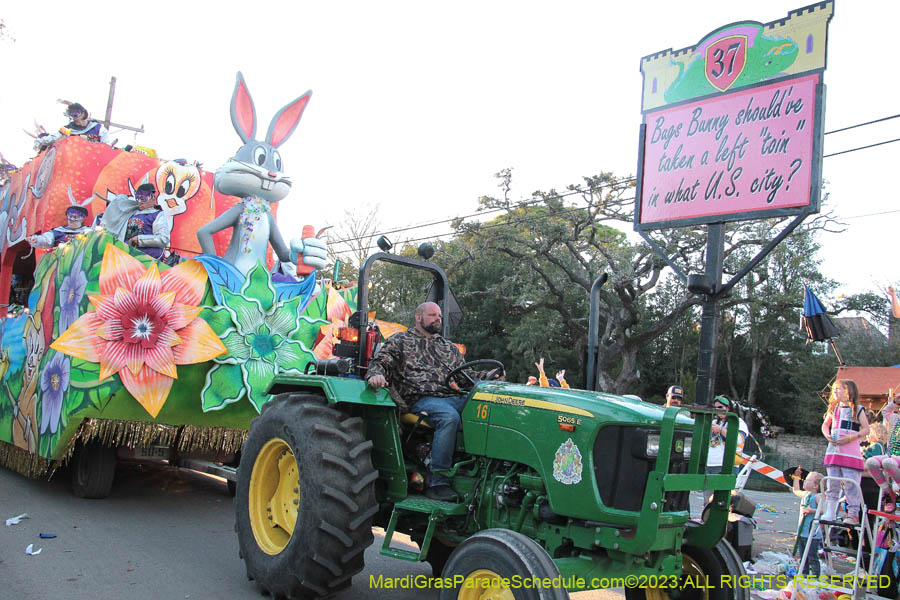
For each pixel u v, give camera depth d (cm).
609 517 346
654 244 684
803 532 579
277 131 770
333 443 416
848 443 615
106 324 599
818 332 812
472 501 411
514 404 401
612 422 357
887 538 536
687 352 3538
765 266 2750
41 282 705
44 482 757
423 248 501
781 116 609
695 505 591
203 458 723
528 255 2655
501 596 331
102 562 495
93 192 824
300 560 406
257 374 670
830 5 589
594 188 2456
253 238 723
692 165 666
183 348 624
